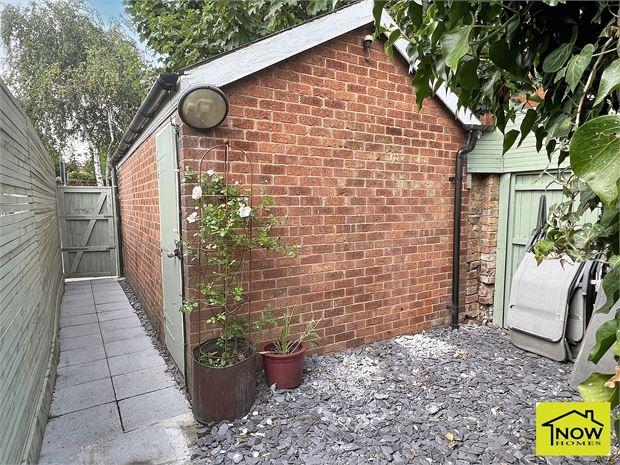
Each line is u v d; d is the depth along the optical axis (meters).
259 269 2.84
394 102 3.44
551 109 1.05
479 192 4.11
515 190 3.84
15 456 1.75
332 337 3.26
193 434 2.28
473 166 3.94
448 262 3.97
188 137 2.49
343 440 2.11
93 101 10.58
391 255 3.55
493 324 4.09
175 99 2.62
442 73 1.19
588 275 2.94
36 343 2.43
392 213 3.52
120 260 7.18
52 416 2.48
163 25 5.97
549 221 1.14
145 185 4.15
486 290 4.12
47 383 2.64
